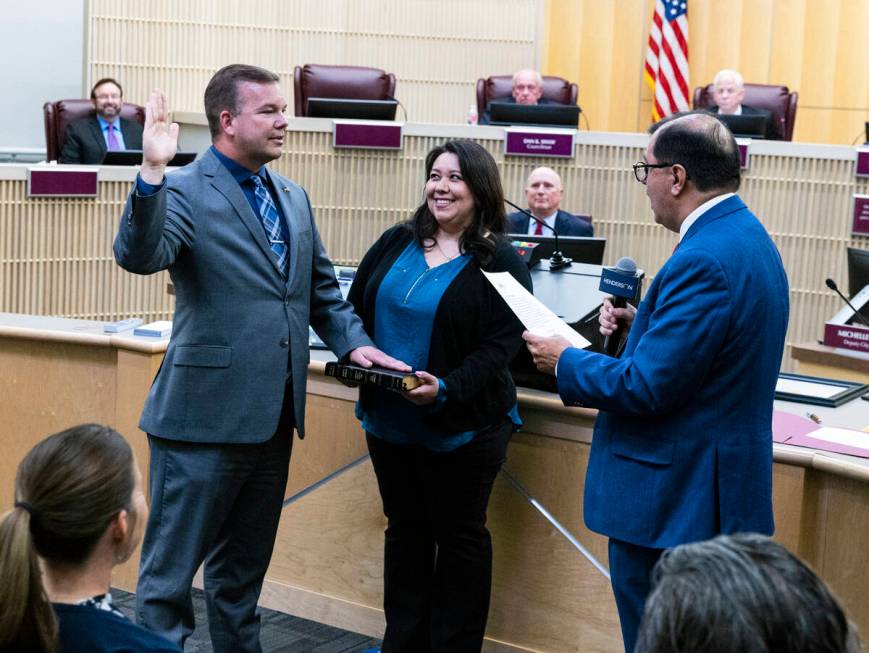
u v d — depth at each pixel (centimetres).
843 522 269
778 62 916
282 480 297
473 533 298
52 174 573
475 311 287
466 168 288
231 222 277
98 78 861
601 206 655
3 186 565
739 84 752
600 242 404
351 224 654
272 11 887
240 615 299
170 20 866
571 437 313
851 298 463
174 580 284
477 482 295
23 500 153
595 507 245
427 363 289
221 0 874
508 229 304
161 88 873
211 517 283
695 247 231
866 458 266
